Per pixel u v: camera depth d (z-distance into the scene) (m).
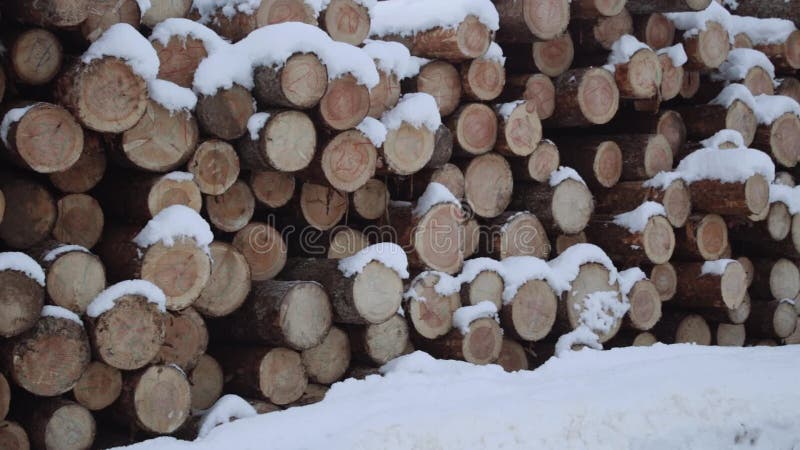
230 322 4.93
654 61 6.63
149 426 4.23
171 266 4.35
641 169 6.73
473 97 5.86
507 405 4.48
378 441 3.95
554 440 4.19
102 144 4.39
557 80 6.46
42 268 4.01
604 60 6.65
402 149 5.34
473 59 5.80
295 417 4.35
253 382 4.77
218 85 4.61
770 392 4.95
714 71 7.52
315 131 4.88
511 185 6.08
